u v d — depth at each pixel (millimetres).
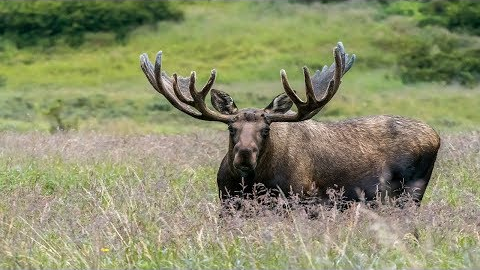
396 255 19797
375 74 101188
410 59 105062
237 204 23453
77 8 123938
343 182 25844
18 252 20156
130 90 100750
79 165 32969
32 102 91875
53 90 102125
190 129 63094
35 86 105375
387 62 104438
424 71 102500
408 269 18734
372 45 109188
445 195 27203
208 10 122438
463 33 111375
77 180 29984
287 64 107125
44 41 120125
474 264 19078
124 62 113438
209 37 116375
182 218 21594
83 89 102500
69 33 121188
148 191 25438
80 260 19594
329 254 19438
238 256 19656
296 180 24484
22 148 38062
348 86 96000
